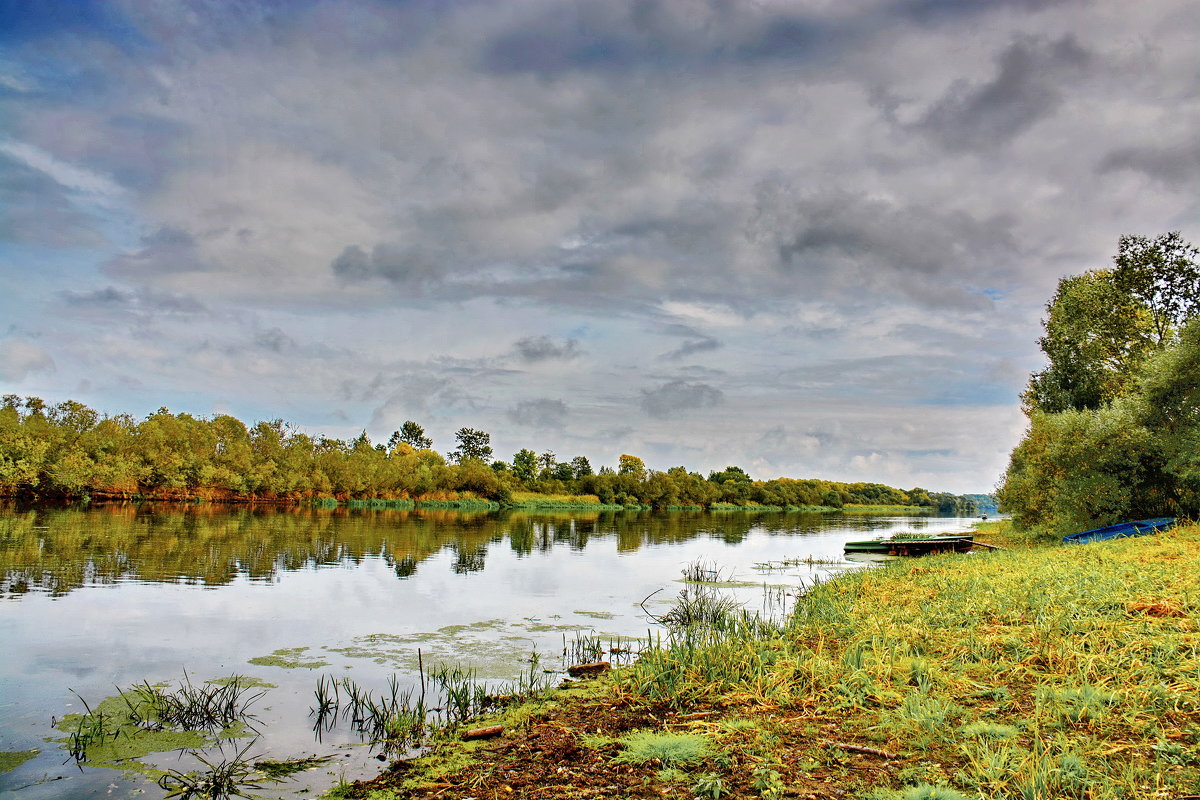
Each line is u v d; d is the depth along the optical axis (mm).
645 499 137000
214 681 12086
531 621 17781
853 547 39281
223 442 84562
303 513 66438
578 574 28047
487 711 10320
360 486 98438
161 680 12148
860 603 16297
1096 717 7688
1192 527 23844
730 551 41062
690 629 12781
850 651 10797
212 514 58094
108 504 65250
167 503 72250
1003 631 11602
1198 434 26000
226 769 8250
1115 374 38125
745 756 7520
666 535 54844
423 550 35781
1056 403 39719
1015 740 7246
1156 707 7883
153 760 8641
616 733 8781
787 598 22594
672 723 8898
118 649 14273
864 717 8523
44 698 11086
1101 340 38781
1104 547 20766
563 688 11422
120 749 8969
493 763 8039
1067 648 9930
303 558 30453
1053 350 41094
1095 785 6145
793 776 6941
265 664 13266
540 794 7020
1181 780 6258
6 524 39969
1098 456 29297
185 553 30719
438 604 20125
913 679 9781
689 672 10766
